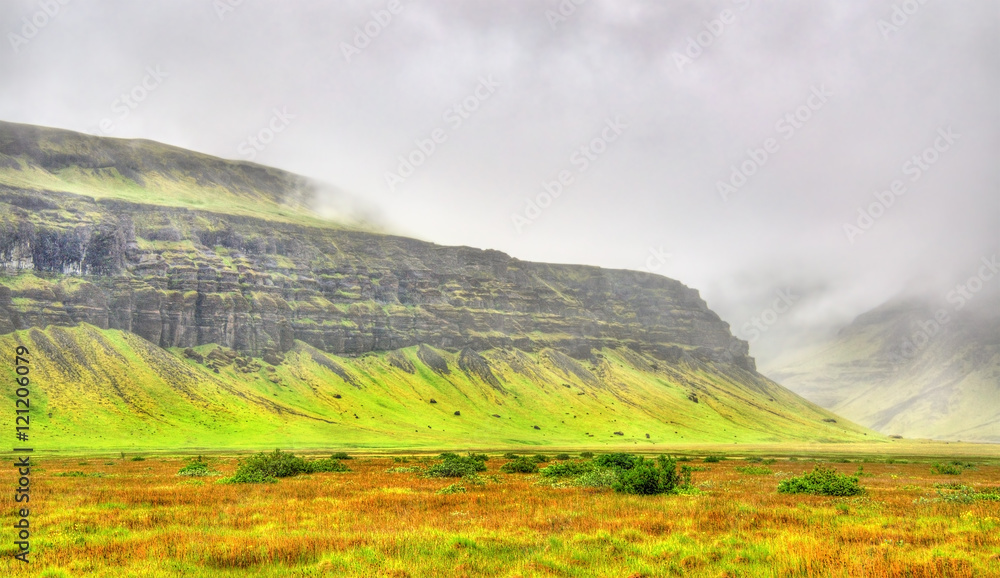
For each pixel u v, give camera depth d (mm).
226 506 31312
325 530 23359
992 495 36719
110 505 31781
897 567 16719
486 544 20531
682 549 19578
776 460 123375
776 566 17078
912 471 83500
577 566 17812
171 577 17016
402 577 16656
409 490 40500
